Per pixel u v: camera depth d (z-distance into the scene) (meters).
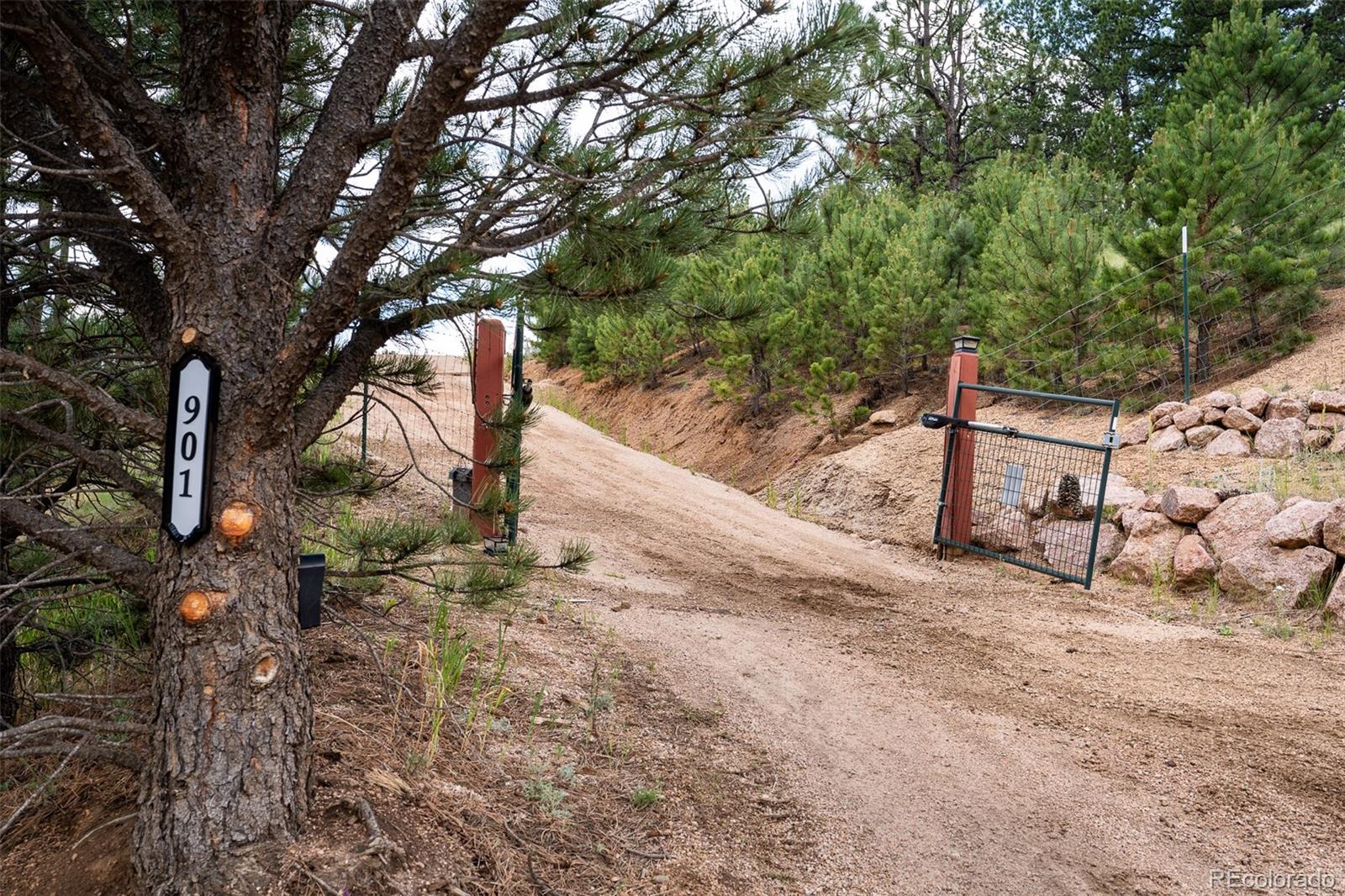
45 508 3.77
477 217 3.13
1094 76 25.42
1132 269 11.88
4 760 3.65
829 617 7.18
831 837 3.79
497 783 3.63
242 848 2.56
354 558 4.37
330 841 2.72
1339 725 4.98
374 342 3.15
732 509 11.76
